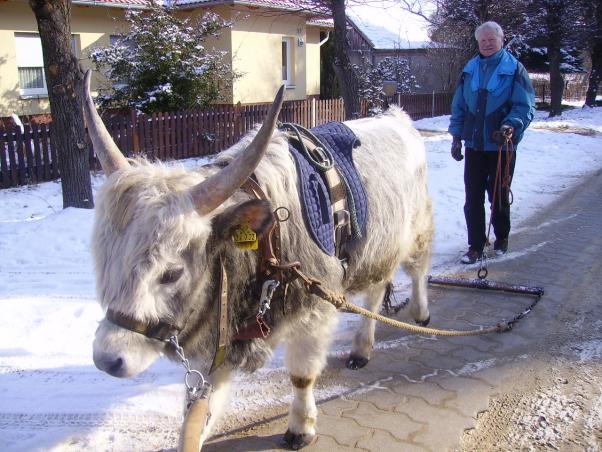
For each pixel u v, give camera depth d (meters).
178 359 2.72
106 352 2.20
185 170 2.50
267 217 2.42
